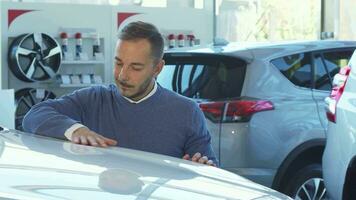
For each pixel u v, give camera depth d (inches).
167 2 470.6
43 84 424.5
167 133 127.9
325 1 512.7
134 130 127.6
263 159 218.8
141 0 466.9
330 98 203.0
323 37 448.1
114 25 442.0
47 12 423.5
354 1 515.5
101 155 102.0
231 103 218.1
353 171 190.5
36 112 124.5
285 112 223.5
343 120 193.5
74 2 445.4
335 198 197.9
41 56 414.3
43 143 105.2
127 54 122.1
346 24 514.9
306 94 230.7
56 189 79.0
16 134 112.8
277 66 228.7
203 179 97.9
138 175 92.0
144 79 123.9
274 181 221.8
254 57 226.4
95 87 132.8
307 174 225.9
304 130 225.9
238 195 93.7
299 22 507.2
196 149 129.8
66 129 116.5
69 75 428.1
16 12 416.2
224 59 229.3
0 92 279.0
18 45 406.9
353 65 195.5
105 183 84.5
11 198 74.2
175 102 129.6
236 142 216.5
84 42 435.5
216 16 475.5
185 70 237.8
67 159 94.0
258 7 490.3
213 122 217.5
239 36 484.7
